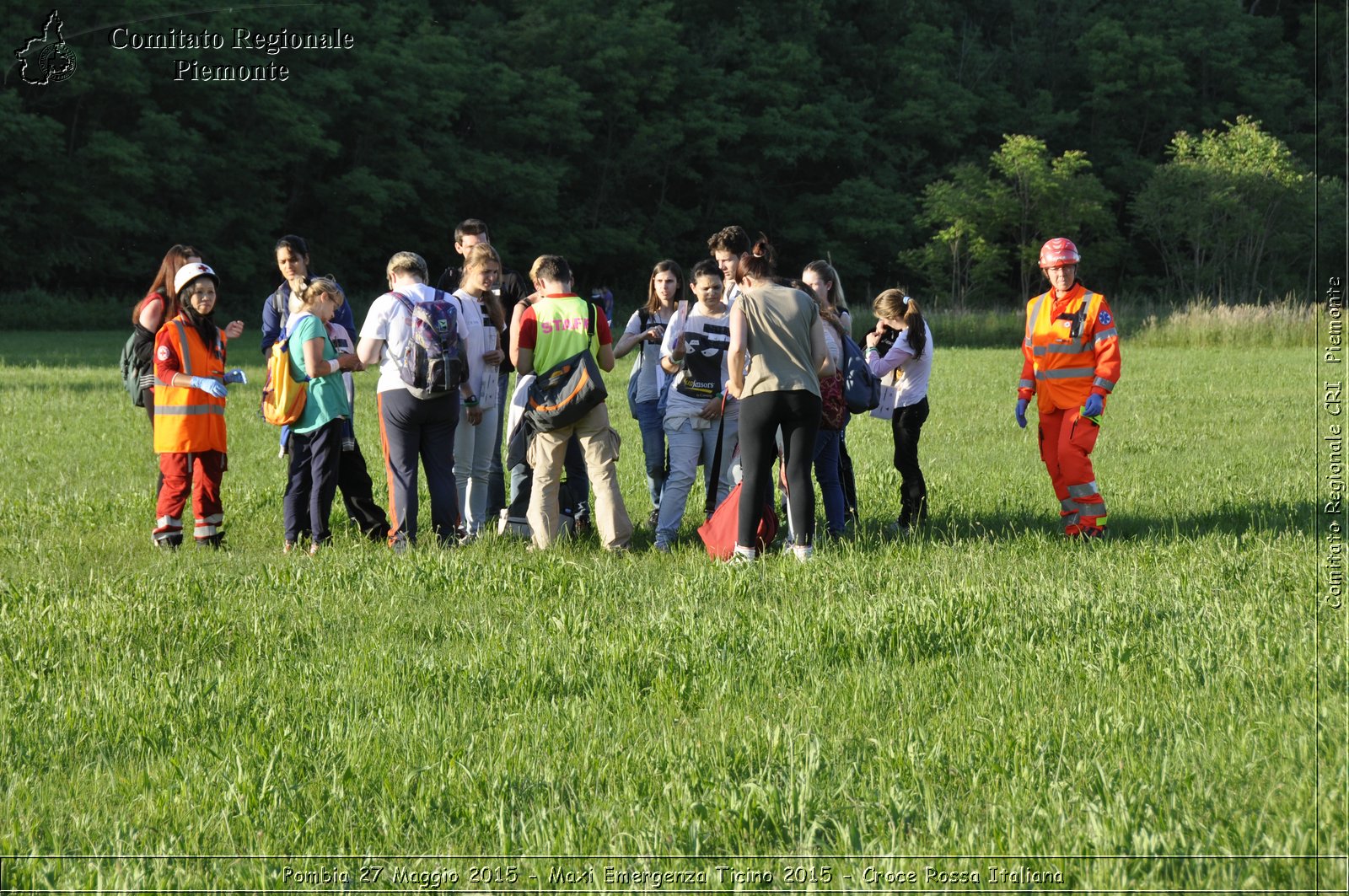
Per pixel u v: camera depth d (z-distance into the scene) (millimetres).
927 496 16234
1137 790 6484
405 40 98500
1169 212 99812
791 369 12164
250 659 9211
